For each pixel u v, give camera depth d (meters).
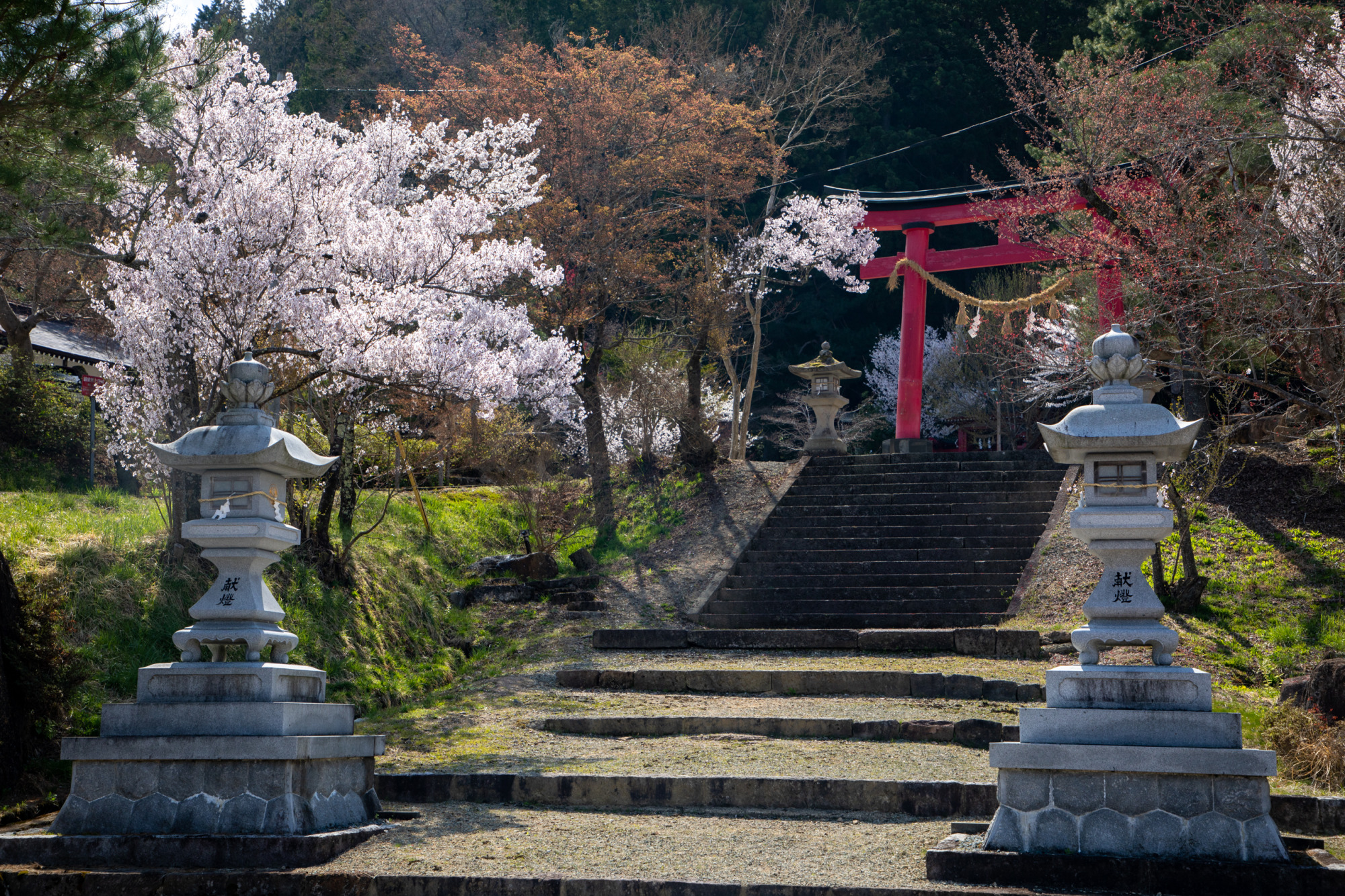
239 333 10.27
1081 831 4.88
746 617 12.94
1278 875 4.52
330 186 11.73
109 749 5.50
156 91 7.88
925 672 9.80
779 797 6.48
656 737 8.32
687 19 29.11
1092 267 13.14
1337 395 10.16
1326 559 12.21
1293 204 10.73
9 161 7.44
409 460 18.22
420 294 11.60
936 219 20.08
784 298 35.25
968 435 33.28
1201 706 4.94
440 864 5.17
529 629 12.90
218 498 5.80
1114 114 12.62
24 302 21.09
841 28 29.38
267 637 5.79
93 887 4.99
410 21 36.53
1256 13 12.53
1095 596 5.27
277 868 5.12
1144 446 5.25
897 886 4.69
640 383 20.38
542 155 20.23
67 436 15.05
